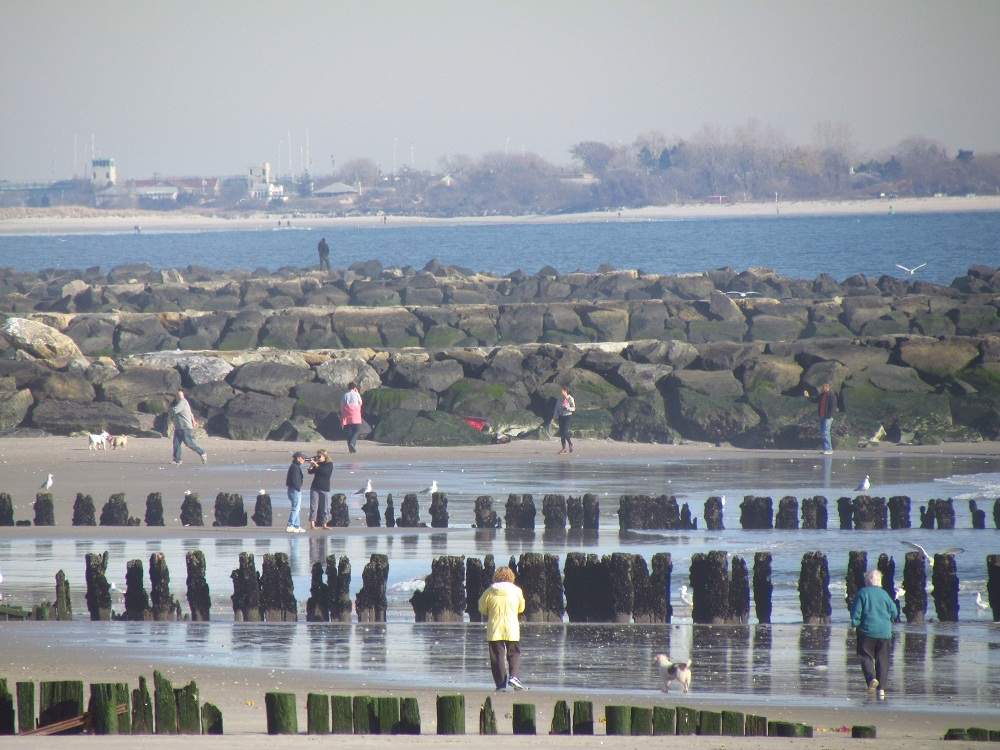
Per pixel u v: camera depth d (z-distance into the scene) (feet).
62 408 609.83
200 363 652.48
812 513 404.77
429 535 387.96
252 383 635.25
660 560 296.92
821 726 214.28
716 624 292.81
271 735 201.77
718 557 295.07
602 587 298.56
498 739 197.88
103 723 204.33
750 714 212.43
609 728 206.18
